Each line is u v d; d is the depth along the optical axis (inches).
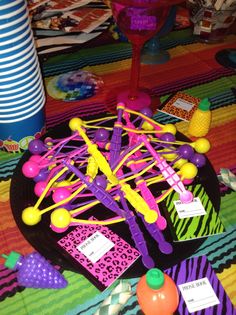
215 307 22.6
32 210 25.2
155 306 20.6
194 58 46.7
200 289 23.4
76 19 45.3
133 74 37.2
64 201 25.3
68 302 23.2
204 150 31.3
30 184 28.2
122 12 31.5
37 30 43.1
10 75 27.6
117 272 23.5
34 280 23.1
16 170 29.2
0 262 25.1
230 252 26.3
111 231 25.7
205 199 27.9
